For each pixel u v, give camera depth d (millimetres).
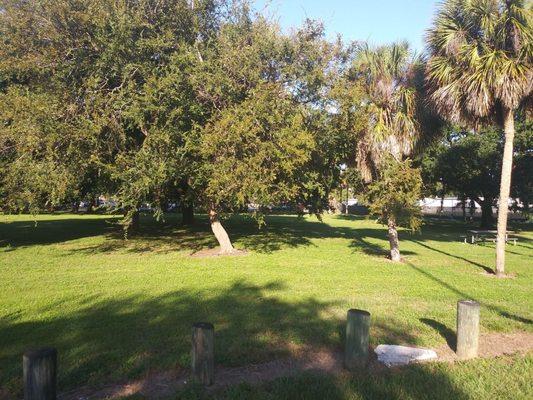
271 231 24891
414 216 12977
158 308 7652
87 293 8805
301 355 5523
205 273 11211
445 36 11516
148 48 13039
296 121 11695
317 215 18031
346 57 13602
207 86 12078
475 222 38406
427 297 8703
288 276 10844
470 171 29875
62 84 12945
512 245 19828
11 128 12328
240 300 8281
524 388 4617
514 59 10758
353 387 4555
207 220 32438
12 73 13844
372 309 7645
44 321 6840
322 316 7176
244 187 11484
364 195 13938
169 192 16641
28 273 11078
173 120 12391
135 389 4578
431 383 4688
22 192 13312
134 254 14930
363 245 18797
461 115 11734
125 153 13102
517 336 6379
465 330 5520
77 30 13211
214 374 4898
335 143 13805
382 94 13594
